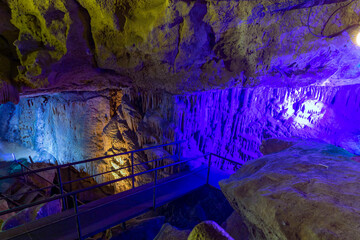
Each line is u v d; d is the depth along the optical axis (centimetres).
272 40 302
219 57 349
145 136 516
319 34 279
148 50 329
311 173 204
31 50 326
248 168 264
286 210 157
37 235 265
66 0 265
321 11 254
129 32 308
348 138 490
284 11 261
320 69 367
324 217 142
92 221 292
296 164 229
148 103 535
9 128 1071
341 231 129
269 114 519
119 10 279
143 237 344
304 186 180
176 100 471
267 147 379
